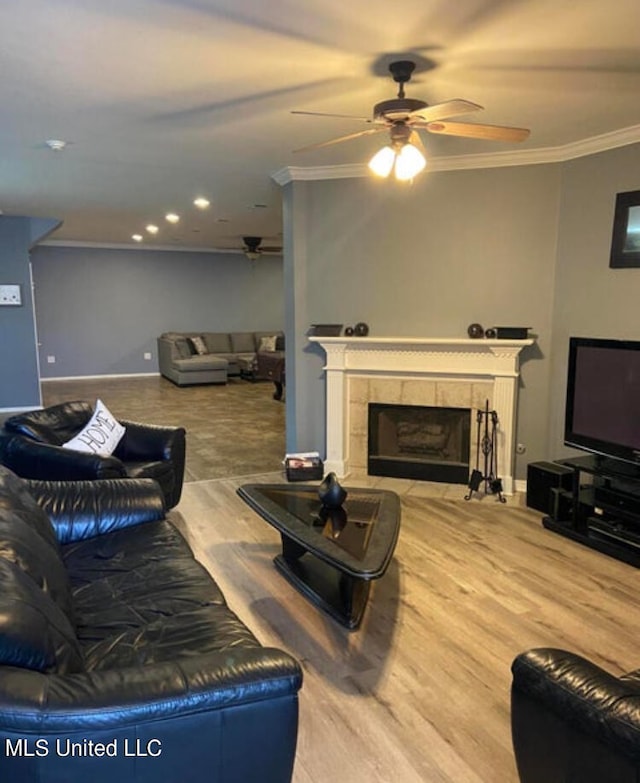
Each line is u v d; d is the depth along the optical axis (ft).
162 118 11.52
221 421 24.36
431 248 15.55
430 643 8.48
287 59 8.79
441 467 16.06
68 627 5.40
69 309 36.68
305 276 16.60
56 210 23.32
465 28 7.81
